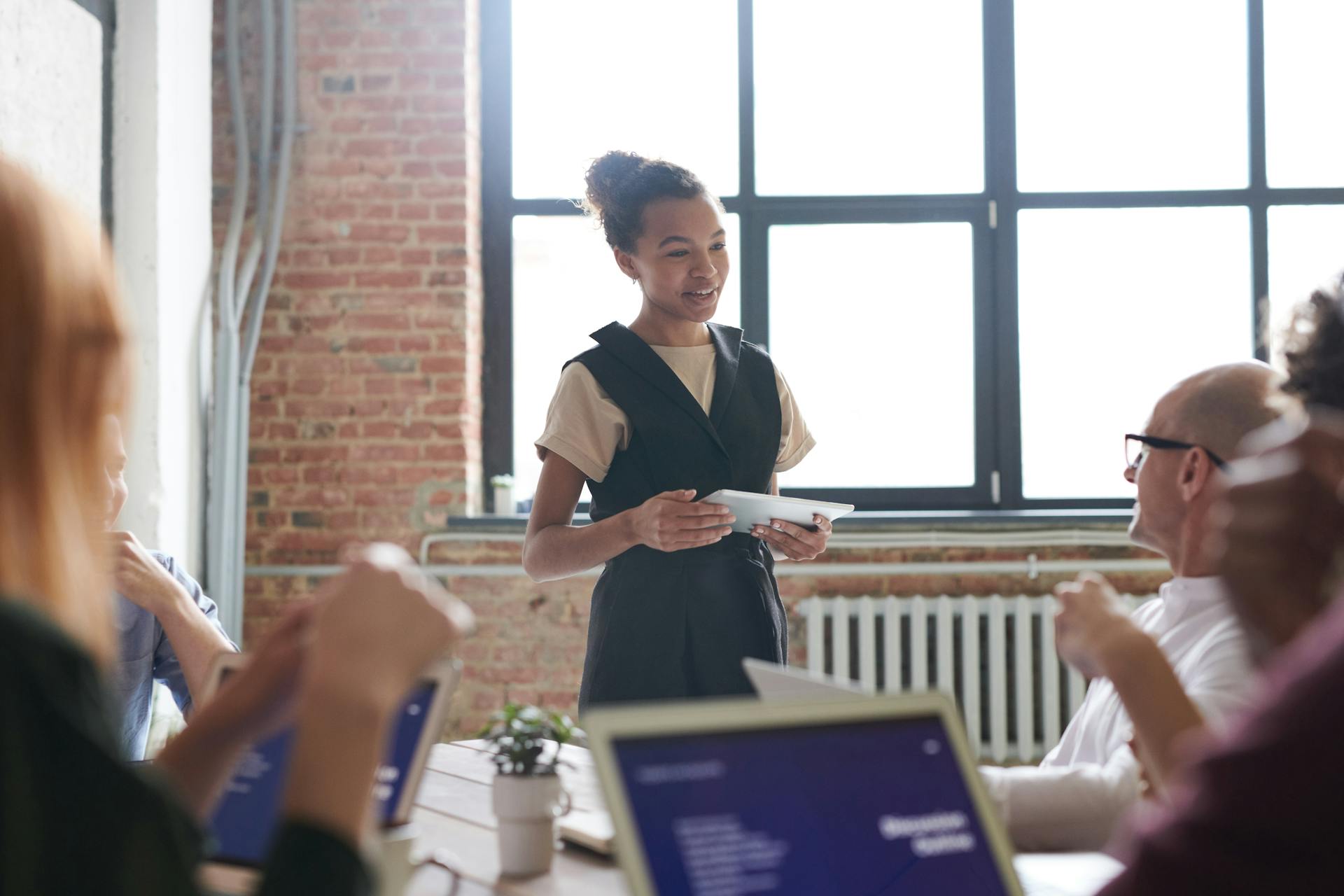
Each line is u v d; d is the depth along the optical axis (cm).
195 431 384
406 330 408
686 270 198
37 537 57
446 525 404
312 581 405
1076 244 431
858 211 432
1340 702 50
